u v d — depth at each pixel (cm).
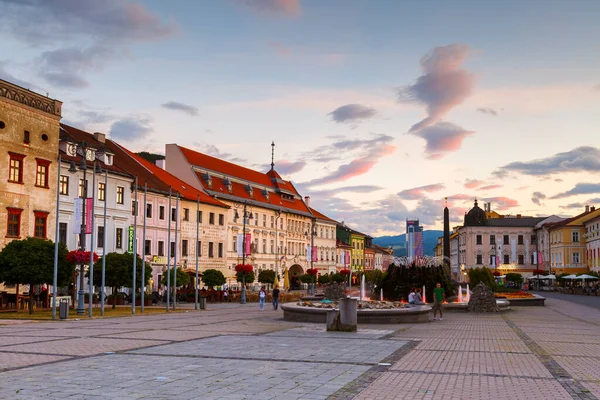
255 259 9969
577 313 4472
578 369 1544
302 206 12688
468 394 1199
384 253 19275
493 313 4203
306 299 5450
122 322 3169
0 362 1578
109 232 6012
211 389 1218
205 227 8175
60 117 5391
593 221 11462
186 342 2089
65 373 1400
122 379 1323
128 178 6312
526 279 14000
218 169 9838
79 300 3872
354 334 2452
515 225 14738
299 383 1290
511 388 1266
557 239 12738
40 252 3847
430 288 5253
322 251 13238
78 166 5506
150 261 6731
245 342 2095
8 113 4841
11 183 4847
